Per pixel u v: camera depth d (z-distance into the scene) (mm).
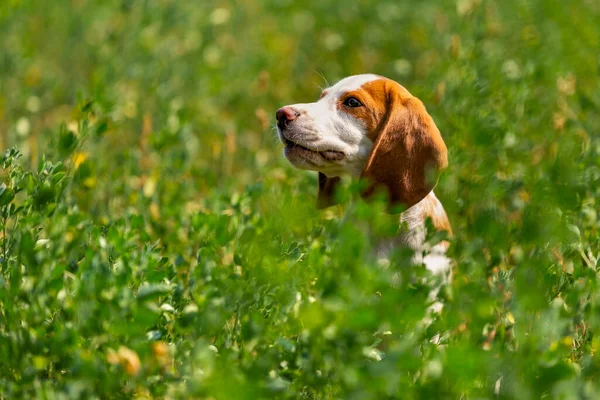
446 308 6199
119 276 5672
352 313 5238
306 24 18312
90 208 9438
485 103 10273
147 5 15375
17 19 15914
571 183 7723
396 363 5172
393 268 6230
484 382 5520
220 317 5941
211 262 6617
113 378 5359
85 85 14070
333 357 5602
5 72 14070
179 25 15773
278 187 9414
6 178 6840
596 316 6066
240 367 5469
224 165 11695
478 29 12062
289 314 6070
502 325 6082
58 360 5695
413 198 7723
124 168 10047
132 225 7344
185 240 8383
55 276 5766
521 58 13352
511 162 9781
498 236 6961
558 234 6855
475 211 8695
